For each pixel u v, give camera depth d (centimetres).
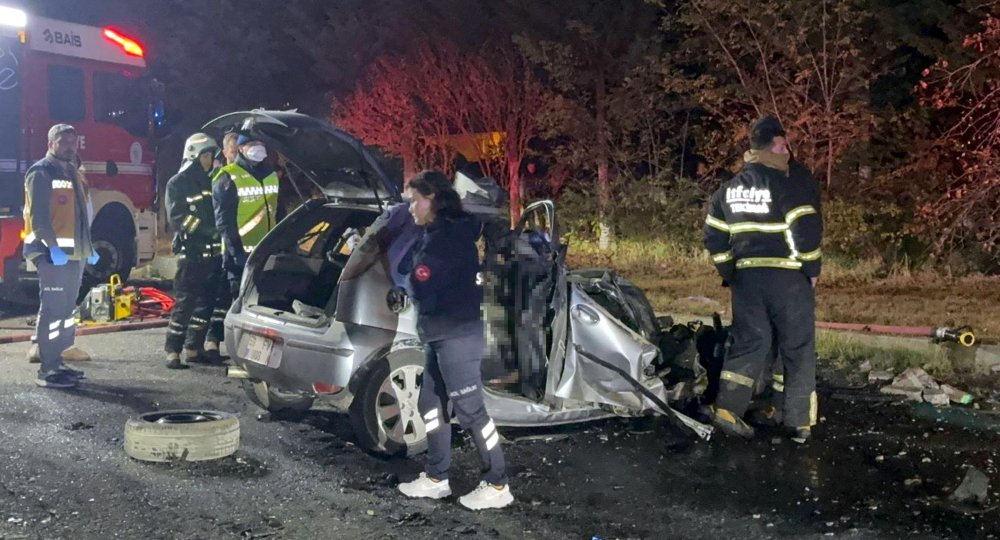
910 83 1501
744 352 668
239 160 818
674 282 1339
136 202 1347
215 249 859
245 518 505
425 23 1881
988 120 1252
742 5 1397
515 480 580
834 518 525
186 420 622
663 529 506
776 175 654
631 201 1606
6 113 1160
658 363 708
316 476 577
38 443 623
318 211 712
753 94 1433
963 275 1309
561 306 638
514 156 1720
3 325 1062
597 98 1659
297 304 648
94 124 1273
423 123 1836
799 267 655
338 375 595
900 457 632
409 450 617
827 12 1417
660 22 1669
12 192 1162
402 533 491
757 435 683
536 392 646
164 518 502
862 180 1468
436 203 521
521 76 1753
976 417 722
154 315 1120
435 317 518
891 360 871
